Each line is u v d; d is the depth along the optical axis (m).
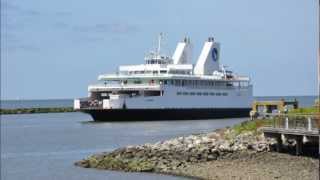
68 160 76.06
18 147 97.75
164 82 159.88
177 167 58.44
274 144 63.50
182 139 70.81
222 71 176.38
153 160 62.12
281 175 49.88
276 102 88.69
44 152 88.31
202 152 63.03
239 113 175.62
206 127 133.50
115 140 106.19
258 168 53.66
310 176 48.91
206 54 175.88
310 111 77.50
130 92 159.38
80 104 155.88
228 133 70.44
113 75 162.88
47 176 62.09
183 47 175.88
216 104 169.88
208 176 52.62
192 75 165.25
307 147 61.16
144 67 164.75
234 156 60.84
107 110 153.62
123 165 62.47
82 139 110.94
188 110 163.50
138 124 147.50
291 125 60.97
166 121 157.75
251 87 178.00
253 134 67.50
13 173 65.38
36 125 170.12
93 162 66.69
